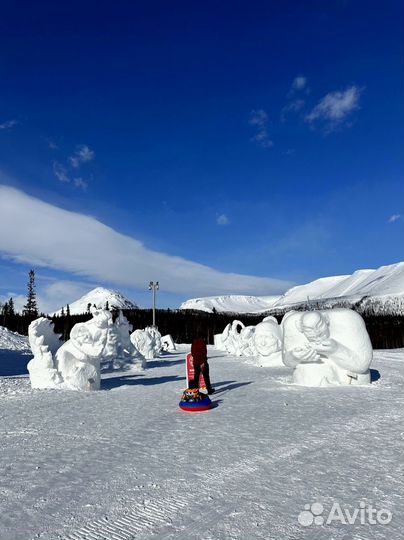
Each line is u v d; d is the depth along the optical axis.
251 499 4.42
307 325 11.94
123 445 6.51
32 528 3.86
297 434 6.99
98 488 4.76
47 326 13.41
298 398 10.48
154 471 5.29
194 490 4.67
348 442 6.49
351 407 9.22
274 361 20.23
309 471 5.23
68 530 3.81
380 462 5.54
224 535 3.69
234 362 23.64
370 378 13.22
